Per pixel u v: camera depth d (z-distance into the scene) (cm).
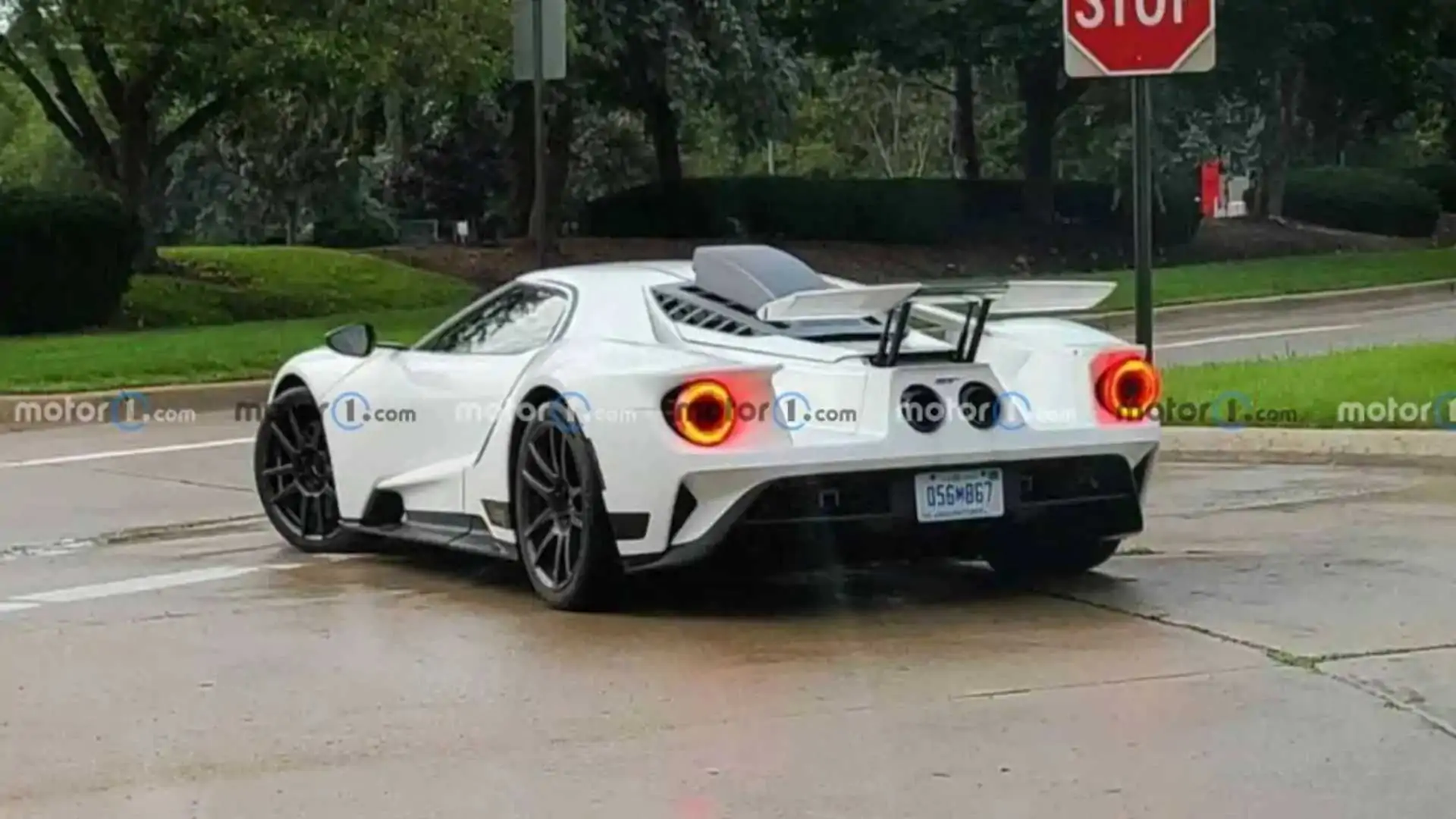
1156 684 706
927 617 841
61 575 1002
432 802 584
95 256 2647
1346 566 927
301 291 3102
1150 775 596
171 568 1021
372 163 4684
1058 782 591
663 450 795
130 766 628
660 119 3903
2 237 2553
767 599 890
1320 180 4875
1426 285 3198
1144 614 831
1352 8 4166
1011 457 823
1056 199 4353
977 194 4234
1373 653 746
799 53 4097
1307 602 845
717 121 4438
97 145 3039
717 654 774
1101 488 854
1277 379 1548
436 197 4728
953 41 3975
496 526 918
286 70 2714
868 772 604
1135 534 883
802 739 643
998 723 656
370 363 1017
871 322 883
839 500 802
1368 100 4900
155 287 2961
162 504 1281
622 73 3416
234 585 965
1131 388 855
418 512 987
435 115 3506
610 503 819
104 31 2650
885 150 7262
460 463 941
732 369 797
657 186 3981
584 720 674
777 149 6731
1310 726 645
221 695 721
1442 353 1662
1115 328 2633
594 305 908
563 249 3700
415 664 769
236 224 5166
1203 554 977
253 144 3859
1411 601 842
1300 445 1339
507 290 978
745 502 792
